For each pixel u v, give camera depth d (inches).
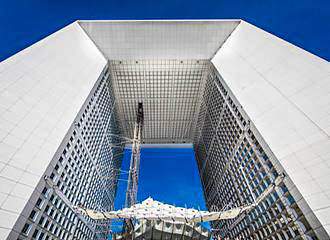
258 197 1299.2
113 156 2536.9
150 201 968.9
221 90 1940.2
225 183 1971.0
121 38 2042.3
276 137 1159.6
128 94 2485.2
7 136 930.1
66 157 1245.7
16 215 791.7
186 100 2588.6
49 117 1168.2
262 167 1302.9
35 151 991.6
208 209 2496.3
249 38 1830.7
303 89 1212.5
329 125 1002.1
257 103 1401.3
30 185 889.5
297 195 944.9
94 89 1754.4
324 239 803.4
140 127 2659.9
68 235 1280.8
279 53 1499.8
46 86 1275.8
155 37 2046.0
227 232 1843.0
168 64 2193.7
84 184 1561.3
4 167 850.1
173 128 3105.3
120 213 928.9
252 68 1619.1
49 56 1449.3
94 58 1929.1
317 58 1275.8
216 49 2128.4
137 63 2167.8
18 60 1236.5
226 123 1918.1
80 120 1476.4
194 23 2021.4
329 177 878.4
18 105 1059.3
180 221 772.6
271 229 1235.2
